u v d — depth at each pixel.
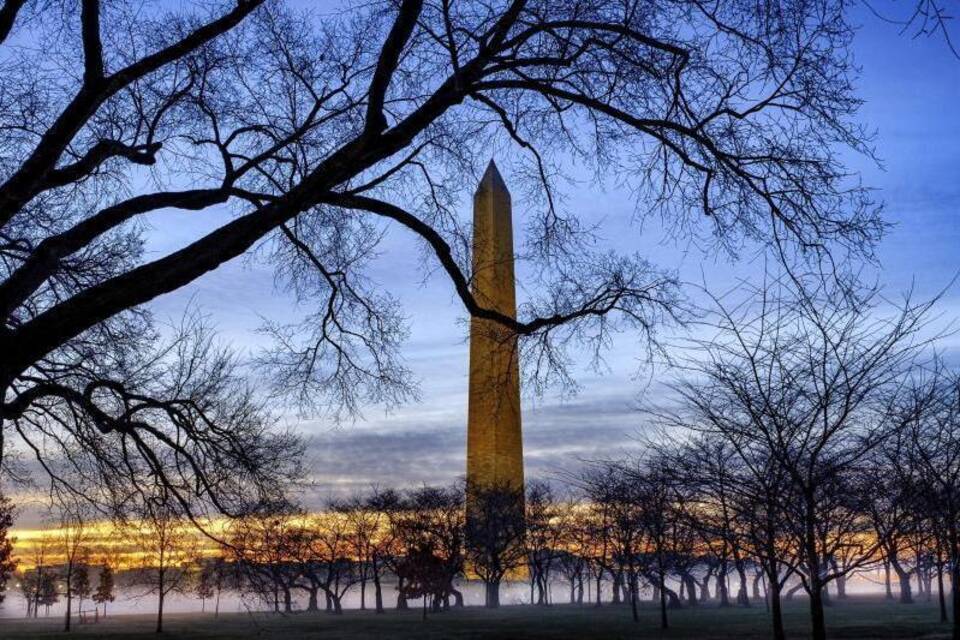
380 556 81.12
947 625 36.50
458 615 65.19
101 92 8.74
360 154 9.11
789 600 83.94
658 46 10.52
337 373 14.23
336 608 78.81
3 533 72.94
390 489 76.81
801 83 10.78
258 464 15.65
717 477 12.69
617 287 11.83
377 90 8.92
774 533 12.33
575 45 11.16
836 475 11.70
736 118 11.37
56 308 8.29
